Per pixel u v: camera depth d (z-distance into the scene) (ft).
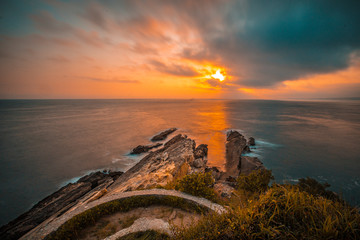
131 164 108.37
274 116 345.72
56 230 21.61
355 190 78.38
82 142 154.40
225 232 12.26
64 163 109.19
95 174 86.38
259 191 34.27
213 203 26.53
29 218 50.96
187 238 14.11
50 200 60.75
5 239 42.70
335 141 156.15
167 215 25.12
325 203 12.12
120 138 168.96
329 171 97.14
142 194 28.45
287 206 12.41
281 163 107.34
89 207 25.34
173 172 62.75
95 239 21.33
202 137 173.47
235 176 80.69
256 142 152.15
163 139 167.43
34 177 91.76
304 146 140.97
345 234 9.98
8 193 77.71
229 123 256.52
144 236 19.94
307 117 327.67
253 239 11.18
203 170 82.12
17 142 154.10
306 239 10.10
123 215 25.36
